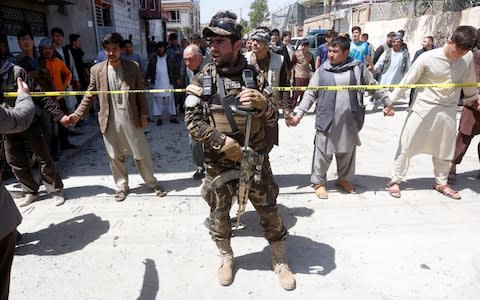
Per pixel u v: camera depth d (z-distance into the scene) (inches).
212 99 84.3
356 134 145.4
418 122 141.2
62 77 226.5
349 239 121.4
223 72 83.2
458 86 133.3
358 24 734.5
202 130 81.7
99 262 111.9
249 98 77.7
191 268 108.3
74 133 260.2
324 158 149.3
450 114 139.8
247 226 131.3
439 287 98.0
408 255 111.9
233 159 84.2
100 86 141.3
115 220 137.6
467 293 95.7
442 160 148.5
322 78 141.3
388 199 150.4
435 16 481.4
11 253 75.3
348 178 156.7
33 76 177.8
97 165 204.8
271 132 93.7
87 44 459.8
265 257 112.4
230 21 80.6
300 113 146.6
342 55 137.4
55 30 248.5
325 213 139.4
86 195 161.5
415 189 159.9
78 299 96.4
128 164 205.0
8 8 305.0
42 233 129.4
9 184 171.5
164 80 298.0
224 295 96.8
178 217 138.9
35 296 97.7
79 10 444.5
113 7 613.9
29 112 74.5
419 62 136.5
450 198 150.2
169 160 213.3
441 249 114.6
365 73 139.7
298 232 126.2
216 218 97.0
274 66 153.3
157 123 309.0
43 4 361.4
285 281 98.2
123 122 143.2
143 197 158.4
